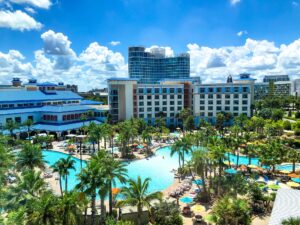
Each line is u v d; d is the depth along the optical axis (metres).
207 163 46.19
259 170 59.09
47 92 130.62
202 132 86.56
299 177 51.06
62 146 86.94
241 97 123.44
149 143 83.69
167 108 129.75
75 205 28.97
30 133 98.56
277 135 97.19
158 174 62.50
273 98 182.12
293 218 26.08
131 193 33.97
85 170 34.22
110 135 81.62
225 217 31.75
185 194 48.06
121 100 126.31
